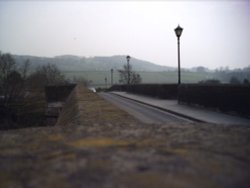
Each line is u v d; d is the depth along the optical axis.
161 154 1.85
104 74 114.31
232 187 1.38
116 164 1.64
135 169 1.56
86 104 7.45
